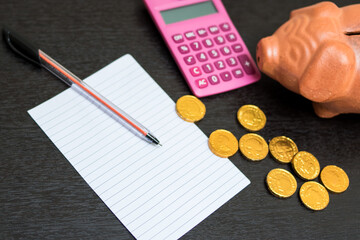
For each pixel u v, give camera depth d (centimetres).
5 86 53
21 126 51
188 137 53
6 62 55
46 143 50
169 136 52
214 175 50
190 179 50
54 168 48
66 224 45
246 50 59
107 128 52
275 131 55
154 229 46
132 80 56
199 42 58
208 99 56
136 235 45
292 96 58
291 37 49
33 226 45
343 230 49
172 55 58
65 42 59
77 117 52
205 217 47
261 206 49
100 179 48
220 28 60
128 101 55
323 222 49
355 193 52
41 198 46
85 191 47
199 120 54
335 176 52
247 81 58
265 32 65
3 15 59
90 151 50
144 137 52
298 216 49
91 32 60
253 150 52
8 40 56
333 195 51
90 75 56
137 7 64
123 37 60
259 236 47
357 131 57
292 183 50
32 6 61
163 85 57
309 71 47
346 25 48
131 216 46
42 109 52
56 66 53
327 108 54
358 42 47
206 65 57
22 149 49
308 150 54
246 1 67
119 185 48
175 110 55
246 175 51
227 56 58
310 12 50
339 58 45
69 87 55
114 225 46
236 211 48
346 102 50
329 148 55
